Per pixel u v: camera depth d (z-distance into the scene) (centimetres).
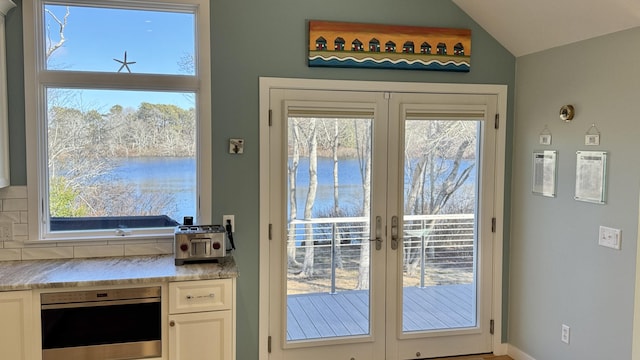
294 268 346
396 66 347
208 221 325
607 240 287
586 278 304
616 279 282
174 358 271
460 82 360
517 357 371
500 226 375
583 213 306
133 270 278
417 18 352
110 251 312
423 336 367
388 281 360
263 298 338
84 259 304
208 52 319
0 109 286
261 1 327
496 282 378
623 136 276
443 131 364
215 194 326
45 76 301
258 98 329
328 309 353
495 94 367
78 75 306
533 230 351
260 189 333
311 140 342
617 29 277
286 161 336
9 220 299
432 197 365
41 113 303
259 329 339
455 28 357
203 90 319
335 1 339
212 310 274
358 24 340
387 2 347
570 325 317
